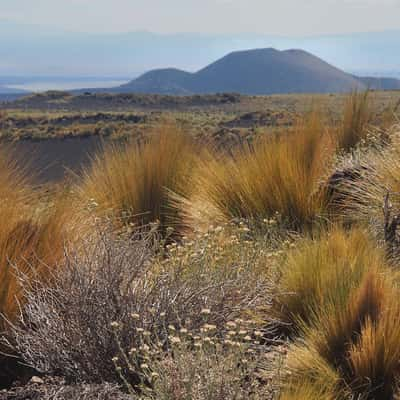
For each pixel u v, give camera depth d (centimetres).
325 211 617
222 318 365
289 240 535
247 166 673
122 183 682
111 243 398
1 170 457
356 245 475
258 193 637
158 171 680
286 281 432
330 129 845
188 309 362
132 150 719
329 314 371
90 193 661
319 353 350
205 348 307
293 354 347
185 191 682
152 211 665
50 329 349
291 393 300
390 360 326
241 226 568
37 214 434
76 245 409
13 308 371
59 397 304
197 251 429
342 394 317
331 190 638
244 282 396
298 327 397
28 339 355
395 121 834
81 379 331
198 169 711
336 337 353
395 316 345
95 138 3362
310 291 419
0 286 369
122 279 361
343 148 768
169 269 406
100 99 8969
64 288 361
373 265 411
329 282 412
